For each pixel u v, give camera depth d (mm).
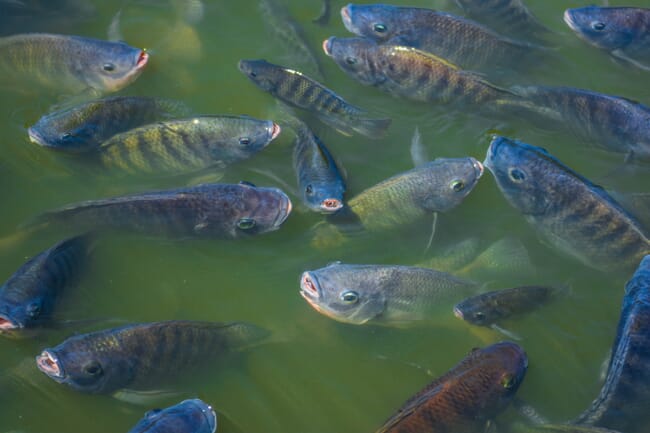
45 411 2805
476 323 2852
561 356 2873
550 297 2891
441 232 2961
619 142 3041
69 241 2871
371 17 3145
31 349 2836
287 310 2896
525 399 2844
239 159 2988
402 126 3072
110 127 2975
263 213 2914
